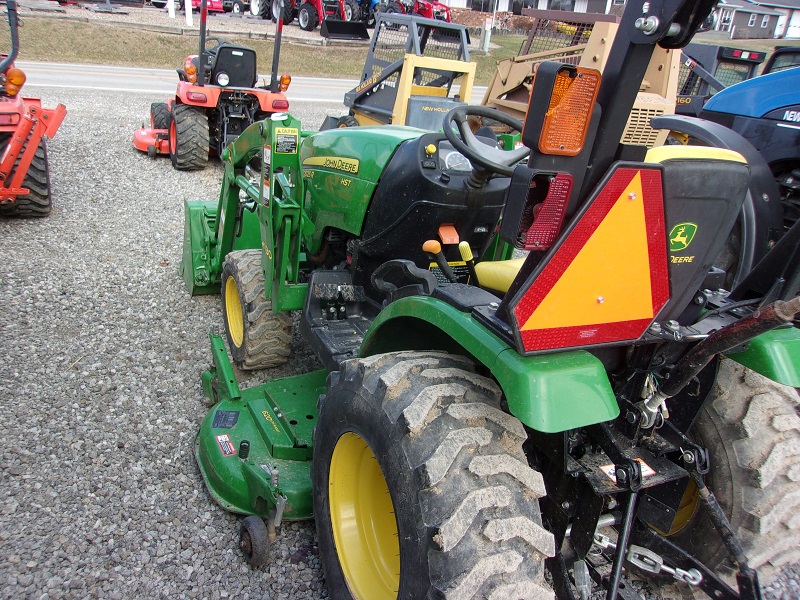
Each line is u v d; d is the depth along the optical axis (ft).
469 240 9.36
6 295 14.15
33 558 7.66
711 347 5.26
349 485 6.98
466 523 5.01
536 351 5.29
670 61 19.97
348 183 9.90
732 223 5.74
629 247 5.28
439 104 24.62
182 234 18.78
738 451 6.74
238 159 12.25
